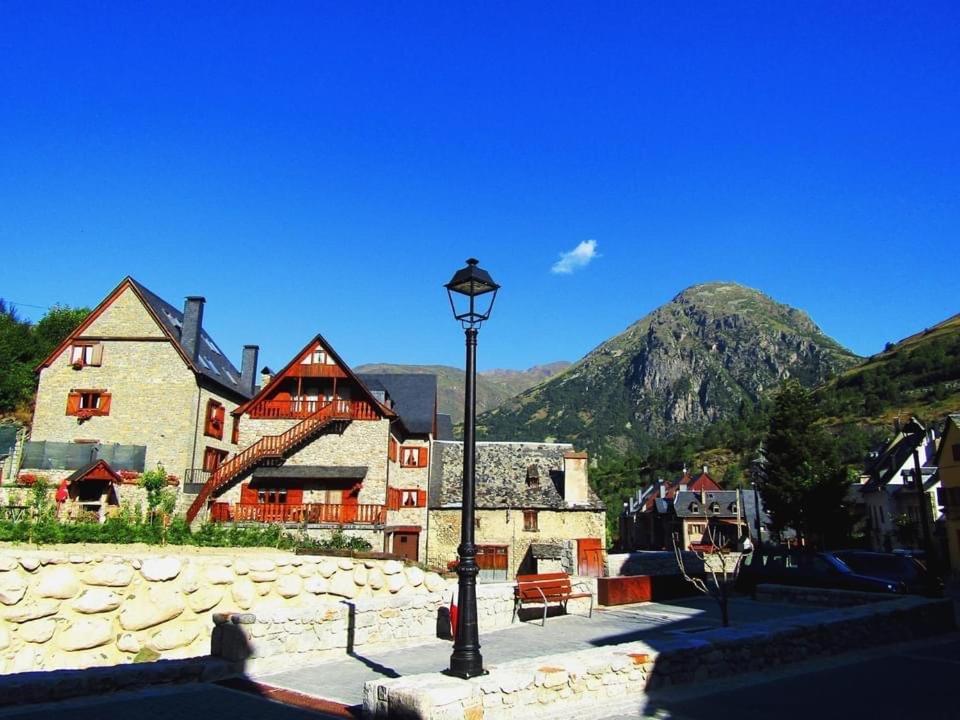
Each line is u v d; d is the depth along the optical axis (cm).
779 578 1964
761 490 4506
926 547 2448
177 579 1416
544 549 3641
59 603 1306
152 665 924
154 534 2144
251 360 4412
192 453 3428
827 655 1145
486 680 737
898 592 1733
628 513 9144
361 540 3072
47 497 2752
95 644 1317
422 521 3828
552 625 1444
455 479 4125
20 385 4616
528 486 4069
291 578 1529
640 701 851
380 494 3372
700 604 1805
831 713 815
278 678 970
